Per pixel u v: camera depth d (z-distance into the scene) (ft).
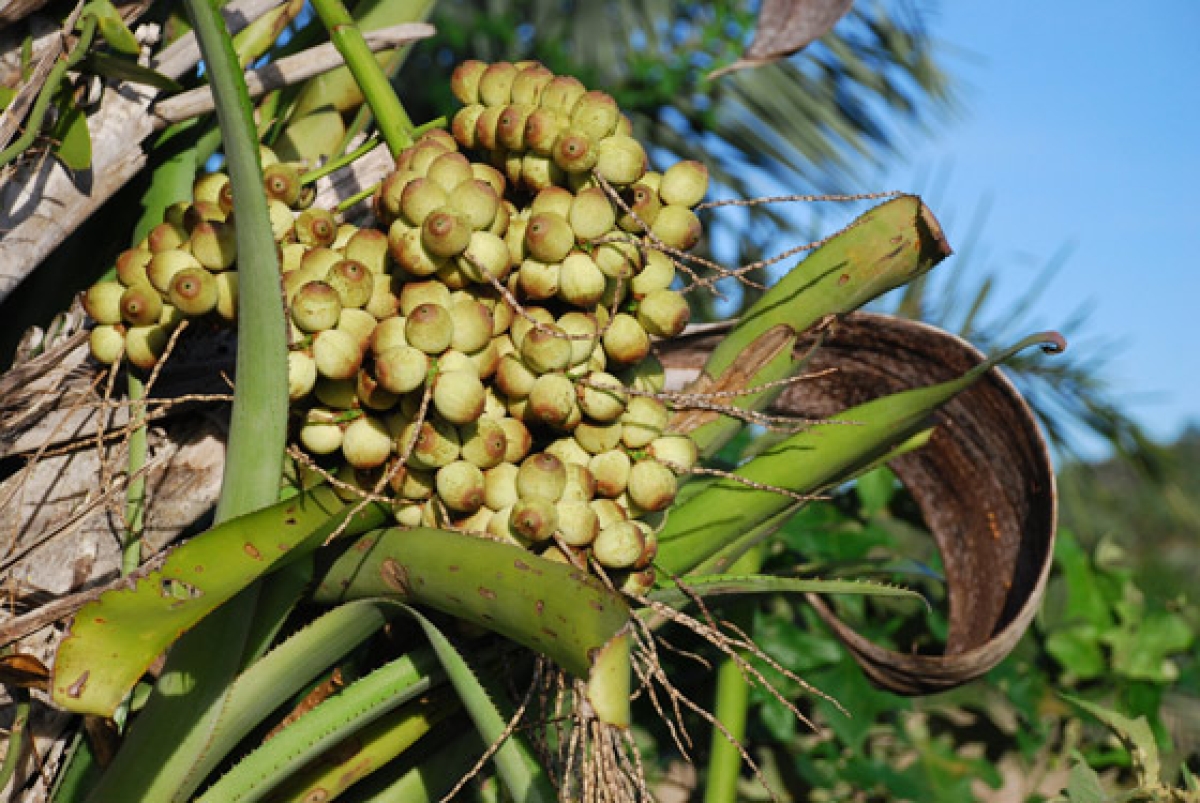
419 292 2.76
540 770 2.83
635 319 2.96
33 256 3.14
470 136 3.00
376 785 3.15
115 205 3.46
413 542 2.76
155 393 3.20
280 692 2.91
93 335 2.94
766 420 2.96
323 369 2.73
